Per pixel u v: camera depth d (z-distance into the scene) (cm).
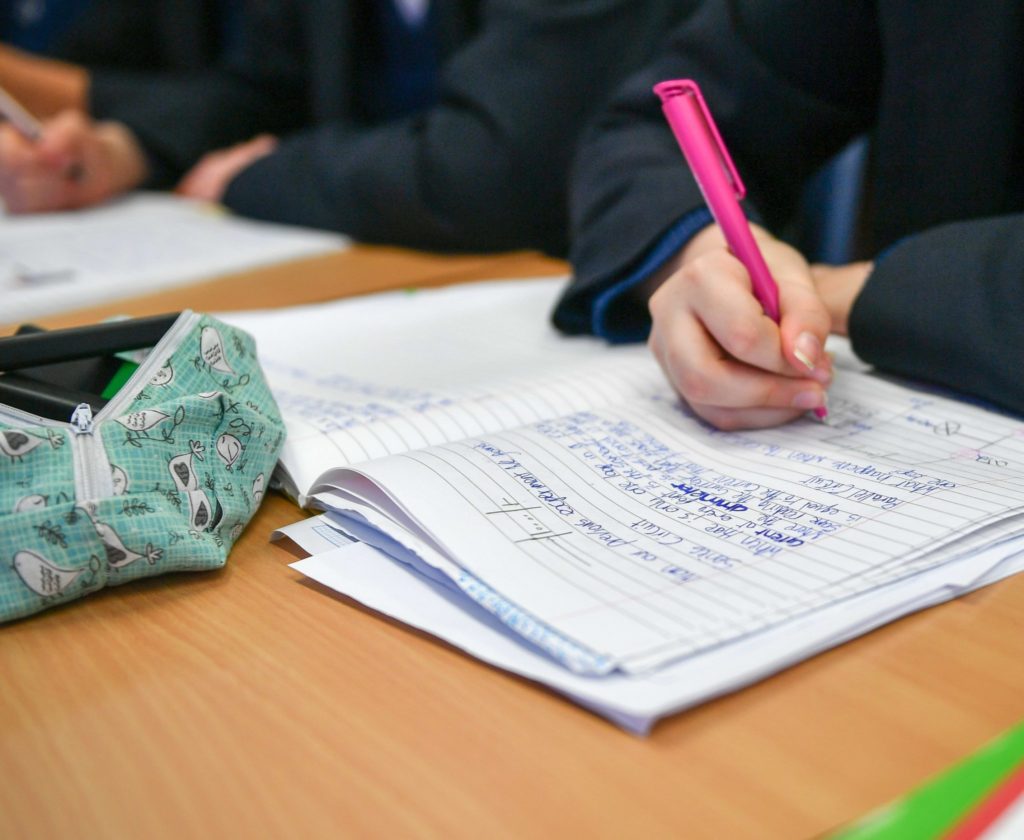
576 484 41
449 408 51
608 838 24
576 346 66
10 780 27
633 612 31
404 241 108
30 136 129
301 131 168
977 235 52
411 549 36
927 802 23
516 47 105
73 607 37
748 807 24
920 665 30
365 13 152
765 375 47
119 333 42
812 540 36
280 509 45
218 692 31
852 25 73
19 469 36
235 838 24
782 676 30
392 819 25
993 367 48
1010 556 36
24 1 188
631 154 71
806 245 113
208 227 117
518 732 28
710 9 78
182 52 183
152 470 38
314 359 63
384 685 31
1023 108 68
